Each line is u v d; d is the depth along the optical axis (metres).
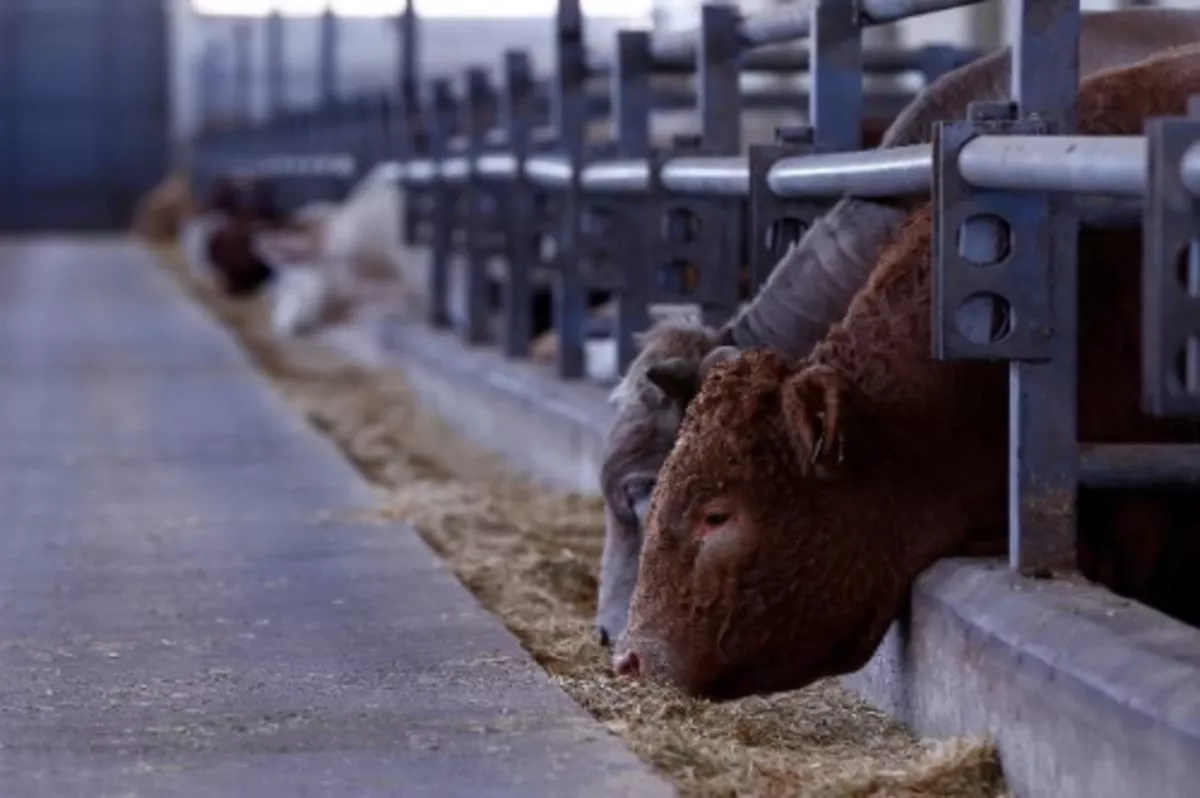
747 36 8.76
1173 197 4.04
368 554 7.75
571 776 4.66
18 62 56.78
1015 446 5.29
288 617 6.58
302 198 30.27
